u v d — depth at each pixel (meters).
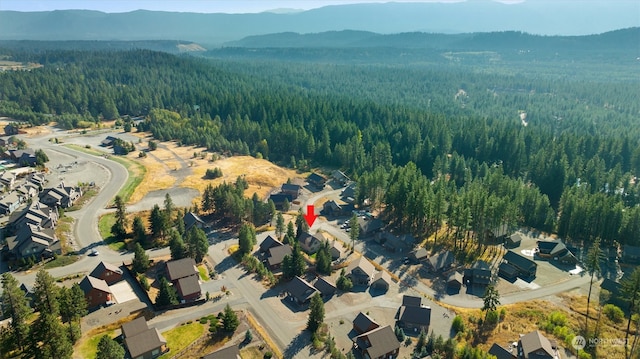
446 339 79.69
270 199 139.25
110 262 102.06
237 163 189.75
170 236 113.88
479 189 136.50
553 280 103.06
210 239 118.50
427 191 131.25
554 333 80.75
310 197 159.12
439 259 107.50
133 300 86.94
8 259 100.44
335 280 100.31
